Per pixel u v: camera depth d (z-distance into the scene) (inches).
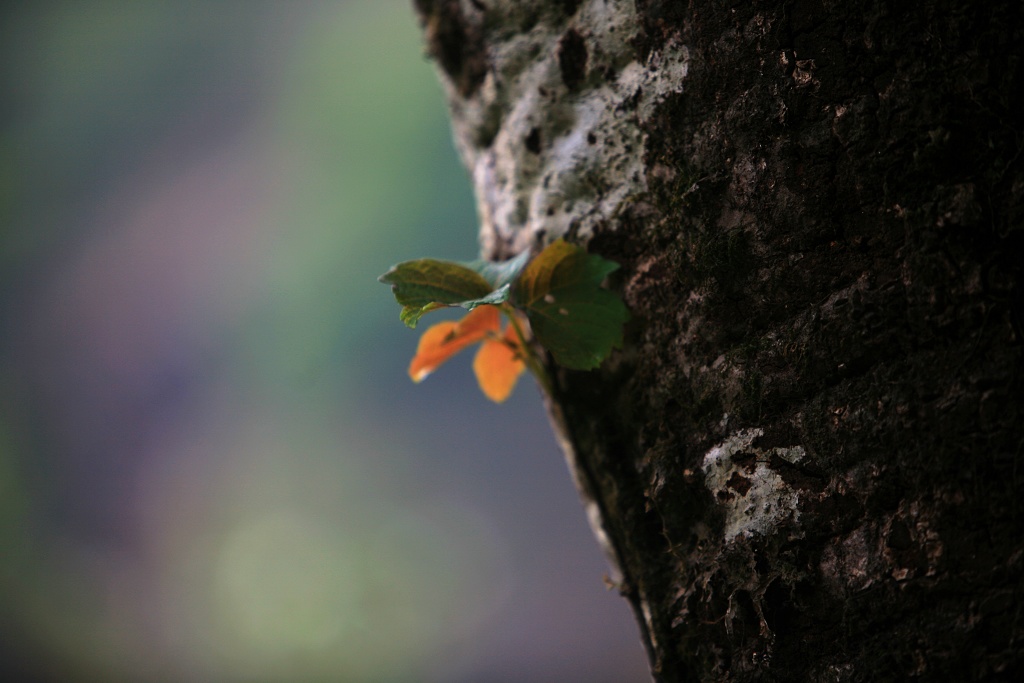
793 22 34.7
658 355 35.8
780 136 34.8
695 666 35.4
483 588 331.9
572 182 36.3
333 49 371.6
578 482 37.1
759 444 35.0
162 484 374.9
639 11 35.6
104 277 386.6
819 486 34.6
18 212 389.7
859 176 34.5
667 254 35.6
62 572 339.6
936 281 34.2
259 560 343.0
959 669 34.0
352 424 362.6
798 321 34.8
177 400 383.6
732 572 35.1
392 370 357.4
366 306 361.7
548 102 36.6
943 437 34.1
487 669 315.9
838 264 34.6
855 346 34.5
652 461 35.8
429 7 38.1
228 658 312.2
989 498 34.0
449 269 36.2
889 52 34.4
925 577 34.1
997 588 33.9
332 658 310.5
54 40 395.2
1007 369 34.0
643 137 35.7
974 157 34.3
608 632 316.5
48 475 374.0
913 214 34.3
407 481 353.1
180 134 395.9
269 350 378.3
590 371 36.5
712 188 35.2
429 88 350.6
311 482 362.3
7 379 379.6
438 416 354.0
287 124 379.2
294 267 378.6
